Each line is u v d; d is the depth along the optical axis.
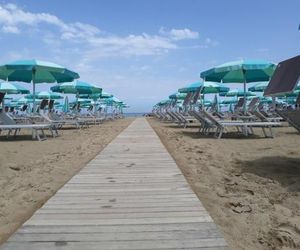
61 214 3.34
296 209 3.75
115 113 39.50
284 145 8.63
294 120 5.32
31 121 12.12
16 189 4.66
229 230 3.13
